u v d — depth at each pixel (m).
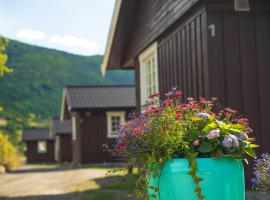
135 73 12.72
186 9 7.91
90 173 15.48
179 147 3.73
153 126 3.85
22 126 65.94
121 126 4.39
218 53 7.17
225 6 7.15
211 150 3.62
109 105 23.09
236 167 3.66
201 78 7.57
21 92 77.25
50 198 9.03
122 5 11.59
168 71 9.59
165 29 9.38
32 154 44.88
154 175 3.72
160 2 9.69
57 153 39.28
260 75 7.22
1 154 21.19
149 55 11.30
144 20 11.20
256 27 7.26
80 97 23.67
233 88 7.16
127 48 13.38
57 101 79.38
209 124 3.71
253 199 5.90
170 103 4.20
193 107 3.99
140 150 3.95
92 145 23.25
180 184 3.60
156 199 3.76
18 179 15.03
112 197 8.15
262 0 7.14
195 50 7.87
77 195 9.13
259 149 7.11
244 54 7.21
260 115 7.18
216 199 3.56
